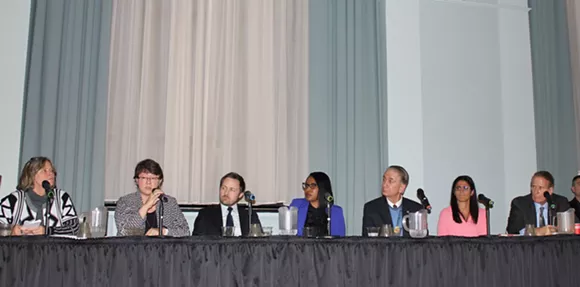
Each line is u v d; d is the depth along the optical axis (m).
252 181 4.47
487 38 5.12
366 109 4.70
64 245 2.22
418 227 2.74
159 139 4.34
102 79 4.21
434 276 2.44
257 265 2.30
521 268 2.53
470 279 2.48
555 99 5.16
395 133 4.73
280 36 4.66
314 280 2.33
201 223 3.45
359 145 4.61
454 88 4.95
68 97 4.13
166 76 4.40
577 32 5.27
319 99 4.62
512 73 5.12
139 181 3.23
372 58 4.76
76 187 4.07
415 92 4.83
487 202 2.96
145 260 2.25
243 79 4.56
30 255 2.20
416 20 4.93
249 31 4.62
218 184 4.41
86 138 4.14
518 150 5.03
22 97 4.08
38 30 4.12
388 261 2.41
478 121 4.96
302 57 4.68
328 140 4.57
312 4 4.72
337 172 4.55
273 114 4.56
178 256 2.27
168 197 3.38
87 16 4.24
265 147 4.52
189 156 4.39
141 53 4.38
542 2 5.29
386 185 3.56
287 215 2.79
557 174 5.07
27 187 3.11
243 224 3.45
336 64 4.69
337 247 2.38
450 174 4.82
